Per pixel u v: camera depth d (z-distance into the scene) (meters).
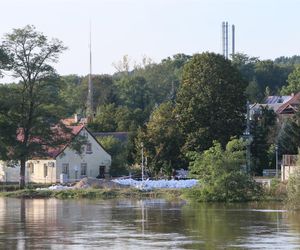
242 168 138.00
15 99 184.50
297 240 75.69
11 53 186.88
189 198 139.25
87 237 79.38
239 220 97.31
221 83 190.38
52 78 190.38
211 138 187.38
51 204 136.50
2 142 183.62
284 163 149.88
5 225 93.50
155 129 193.75
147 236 79.94
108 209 120.31
